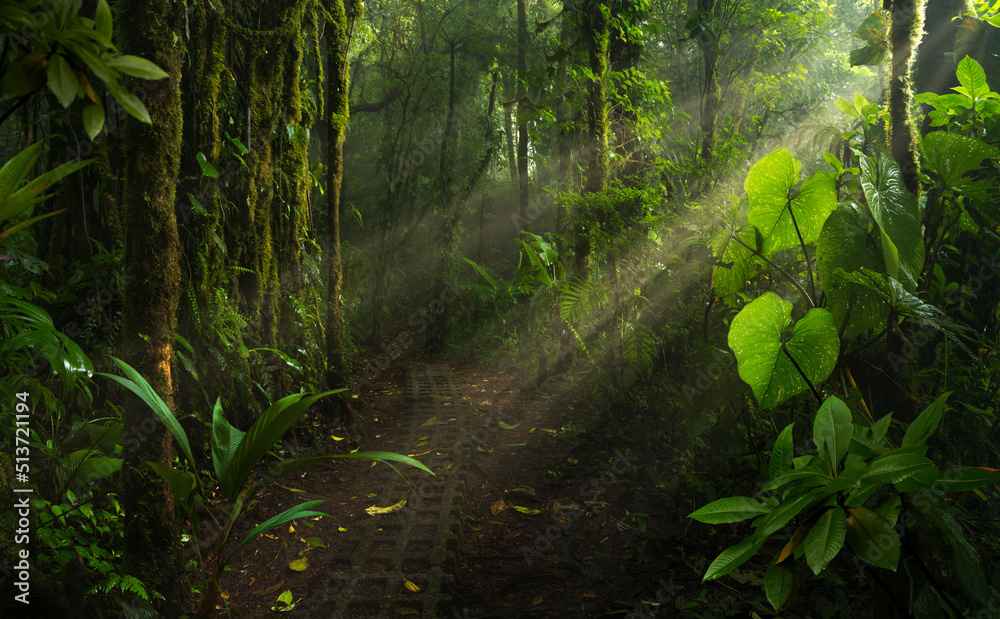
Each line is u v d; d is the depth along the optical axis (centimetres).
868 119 306
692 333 413
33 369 272
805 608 254
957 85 287
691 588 281
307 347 487
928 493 152
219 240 377
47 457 254
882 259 213
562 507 379
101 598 217
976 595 144
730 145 534
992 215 227
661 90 638
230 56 407
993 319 271
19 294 244
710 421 343
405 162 1188
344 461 452
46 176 129
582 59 632
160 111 232
